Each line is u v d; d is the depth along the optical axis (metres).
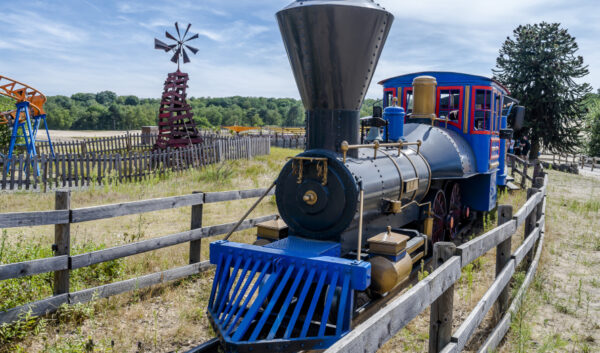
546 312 4.92
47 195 11.44
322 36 4.26
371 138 5.80
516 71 30.45
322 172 4.45
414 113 7.43
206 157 17.70
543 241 7.66
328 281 3.83
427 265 6.22
